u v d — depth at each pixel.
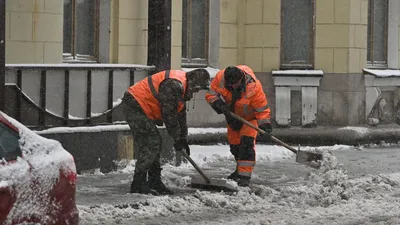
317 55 37.56
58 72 26.31
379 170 29.77
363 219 20.55
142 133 22.73
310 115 37.25
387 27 40.06
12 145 13.36
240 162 24.31
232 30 37.56
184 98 22.62
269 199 22.98
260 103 24.03
